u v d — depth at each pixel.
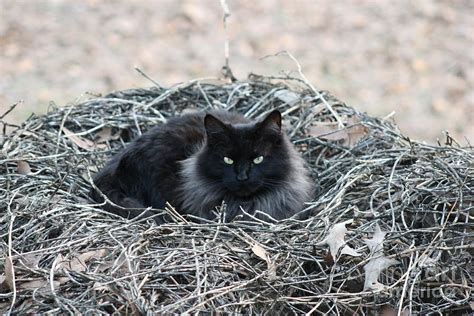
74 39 15.36
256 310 5.36
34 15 16.11
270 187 6.92
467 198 6.21
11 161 7.01
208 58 15.10
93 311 5.04
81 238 5.81
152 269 5.36
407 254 5.70
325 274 5.61
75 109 8.14
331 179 7.29
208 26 16.33
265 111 8.14
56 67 14.30
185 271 5.50
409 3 17.50
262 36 16.05
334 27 16.55
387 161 6.98
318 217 6.32
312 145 7.81
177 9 16.83
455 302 5.46
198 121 7.50
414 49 15.72
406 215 6.29
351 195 6.66
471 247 5.80
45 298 5.23
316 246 5.81
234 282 5.40
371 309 5.52
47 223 6.13
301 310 5.53
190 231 6.06
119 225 6.00
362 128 7.60
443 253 5.92
